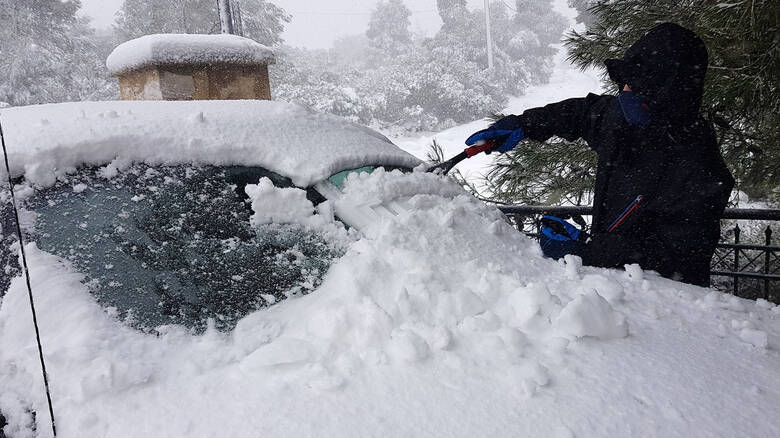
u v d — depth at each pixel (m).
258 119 1.98
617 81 2.18
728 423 1.01
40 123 1.63
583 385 1.11
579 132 2.42
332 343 1.23
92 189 1.52
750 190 4.78
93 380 1.10
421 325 1.29
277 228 1.63
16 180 1.47
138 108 1.88
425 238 1.64
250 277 1.47
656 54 1.90
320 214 1.72
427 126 23.58
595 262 2.03
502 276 1.51
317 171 1.80
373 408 1.03
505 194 4.51
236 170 1.74
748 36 2.79
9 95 18.97
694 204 1.86
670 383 1.13
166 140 1.67
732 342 1.39
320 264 1.57
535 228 4.21
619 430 0.98
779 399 1.12
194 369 1.18
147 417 1.05
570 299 1.50
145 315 1.31
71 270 1.35
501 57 32.91
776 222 4.90
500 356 1.20
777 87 2.93
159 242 1.47
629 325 1.42
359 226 1.74
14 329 1.25
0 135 1.16
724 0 2.76
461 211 1.94
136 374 1.13
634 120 2.00
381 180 1.91
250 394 1.09
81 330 1.22
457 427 0.98
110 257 1.40
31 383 1.16
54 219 1.44
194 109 1.96
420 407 1.04
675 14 3.18
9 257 1.37
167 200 1.57
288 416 1.02
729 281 4.45
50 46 20.19
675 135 1.94
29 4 19.64
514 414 1.02
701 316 1.54
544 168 4.41
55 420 1.08
